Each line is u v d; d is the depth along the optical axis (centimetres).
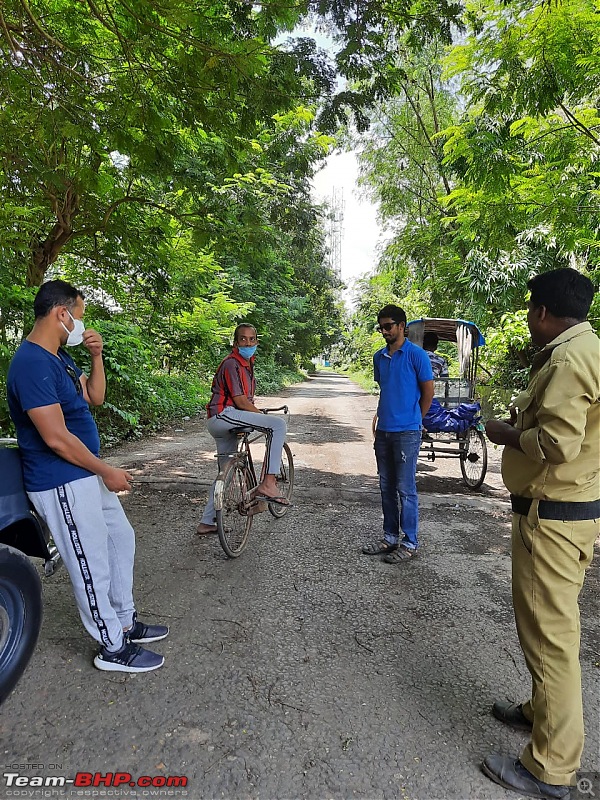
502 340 1089
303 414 1516
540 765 209
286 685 275
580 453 208
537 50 586
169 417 1245
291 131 703
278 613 352
